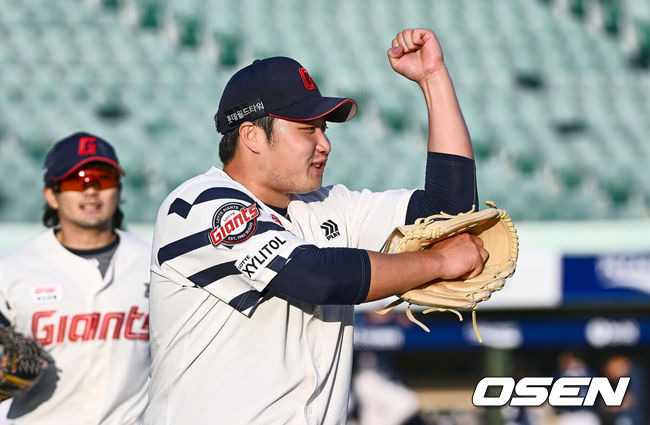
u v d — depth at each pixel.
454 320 27.27
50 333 12.20
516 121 36.47
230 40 39.31
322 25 40.62
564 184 33.91
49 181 12.82
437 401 32.72
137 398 12.56
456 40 41.03
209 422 7.34
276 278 7.00
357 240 8.68
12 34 39.19
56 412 12.09
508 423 29.36
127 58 38.47
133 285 12.71
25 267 12.42
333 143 34.31
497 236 8.04
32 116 34.62
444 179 8.26
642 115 37.88
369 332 26.58
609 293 24.19
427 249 7.87
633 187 33.62
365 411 31.08
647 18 42.00
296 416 7.48
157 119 35.06
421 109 36.19
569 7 43.31
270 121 7.69
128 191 31.27
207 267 7.29
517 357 33.66
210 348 7.43
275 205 8.07
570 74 39.78
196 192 7.56
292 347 7.55
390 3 42.41
